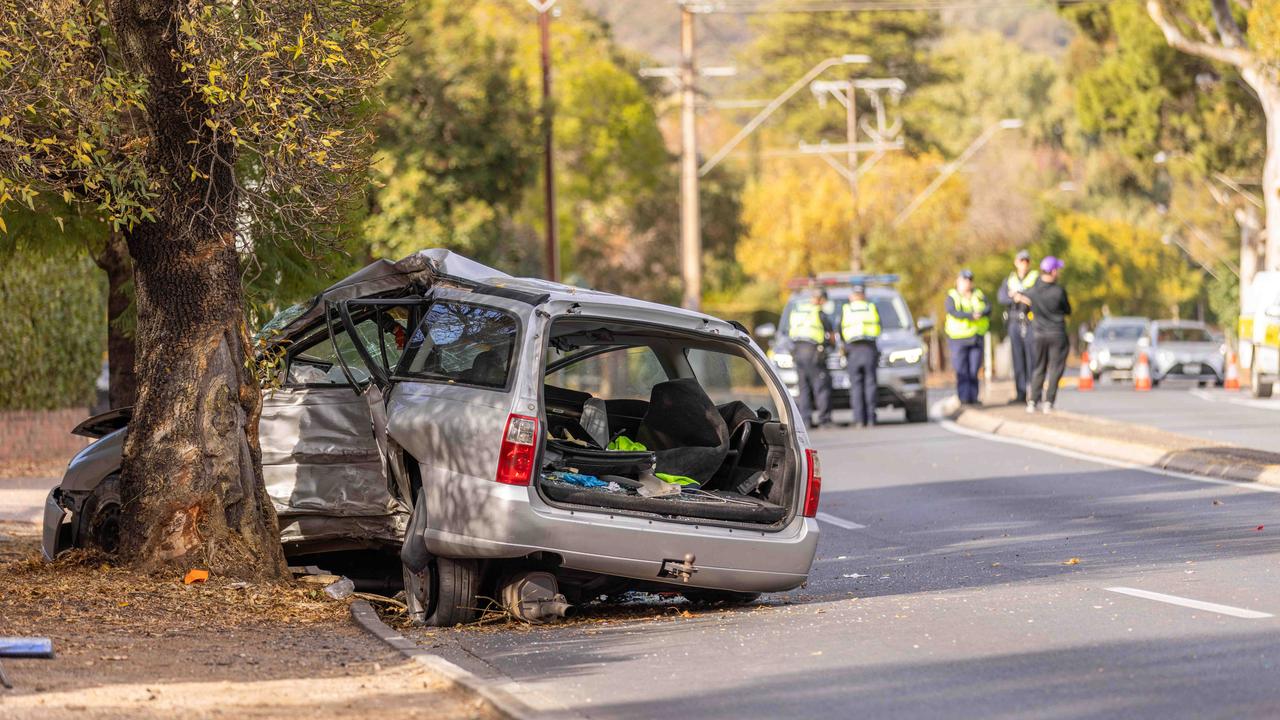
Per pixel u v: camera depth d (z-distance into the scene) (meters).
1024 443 46.22
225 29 21.86
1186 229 188.50
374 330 22.67
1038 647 17.20
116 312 31.59
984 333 57.91
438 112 73.06
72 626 19.17
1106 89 119.12
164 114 22.11
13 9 21.41
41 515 34.25
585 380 83.50
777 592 22.97
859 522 31.00
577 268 164.12
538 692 15.80
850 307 53.75
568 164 149.38
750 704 15.09
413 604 20.66
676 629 19.59
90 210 27.33
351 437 22.33
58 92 21.70
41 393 53.72
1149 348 87.19
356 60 22.80
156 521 22.23
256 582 21.92
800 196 136.25
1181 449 39.00
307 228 24.19
